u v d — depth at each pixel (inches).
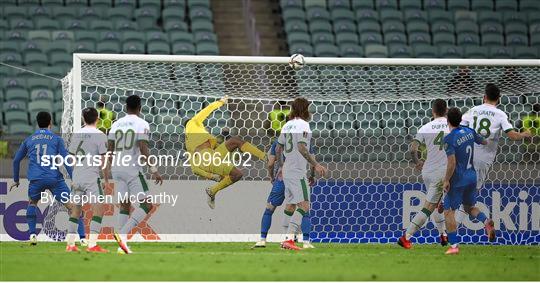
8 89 2982.3
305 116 1705.2
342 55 3383.4
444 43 3513.8
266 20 3671.3
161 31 3449.8
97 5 3516.2
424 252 1722.4
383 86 2294.5
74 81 1862.7
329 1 3631.9
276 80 2353.6
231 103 2281.0
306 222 1775.3
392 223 2092.8
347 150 2458.2
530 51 3474.4
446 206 1664.6
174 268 1318.9
